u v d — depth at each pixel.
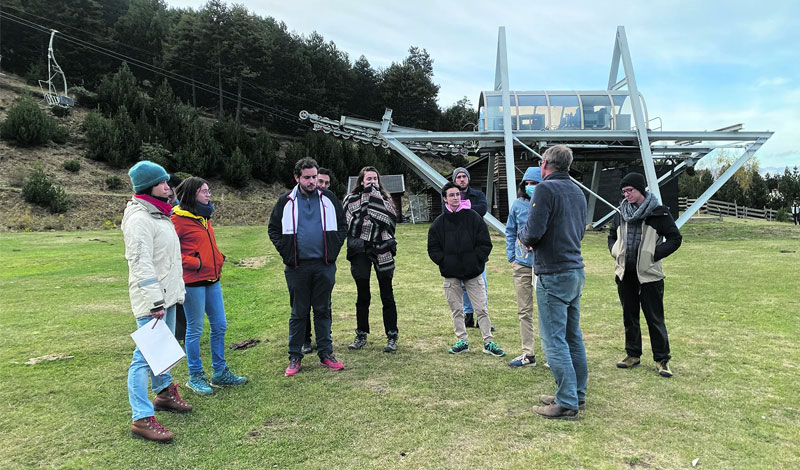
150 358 2.72
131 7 56.16
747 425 2.93
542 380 3.73
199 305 3.49
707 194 16.36
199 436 2.82
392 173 43.91
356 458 2.55
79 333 5.00
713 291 7.39
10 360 4.12
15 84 37.97
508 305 6.72
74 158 28.95
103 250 12.20
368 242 4.55
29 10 44.97
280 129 51.59
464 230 4.38
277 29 58.53
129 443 2.72
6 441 2.72
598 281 8.55
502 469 2.41
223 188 33.41
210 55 48.12
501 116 16.86
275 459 2.55
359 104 59.06
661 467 2.43
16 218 19.09
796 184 32.84
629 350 4.06
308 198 3.97
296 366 3.92
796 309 6.11
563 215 3.03
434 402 3.30
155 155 30.70
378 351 4.54
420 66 74.88
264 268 10.37
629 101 17.03
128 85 35.69
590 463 2.47
